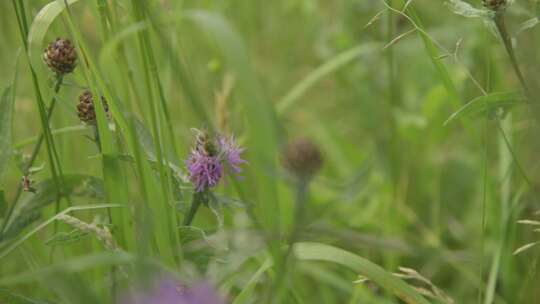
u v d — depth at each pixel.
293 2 1.26
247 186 0.88
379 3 1.14
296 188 0.56
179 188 0.67
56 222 0.71
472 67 0.99
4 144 0.68
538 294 0.84
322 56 1.17
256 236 0.62
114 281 0.66
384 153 0.98
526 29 0.74
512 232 0.83
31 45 0.67
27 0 0.71
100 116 0.66
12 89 0.68
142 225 0.60
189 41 1.00
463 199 1.00
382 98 1.06
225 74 0.96
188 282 0.59
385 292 0.82
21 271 0.80
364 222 0.93
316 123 1.08
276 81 1.19
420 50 1.07
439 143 1.04
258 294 0.75
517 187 0.88
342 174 1.00
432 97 0.97
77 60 0.68
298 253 0.67
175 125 0.97
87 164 0.84
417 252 0.68
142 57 0.64
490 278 0.78
